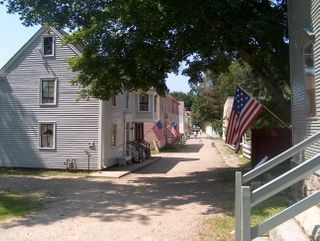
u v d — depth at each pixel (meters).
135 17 16.09
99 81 20.27
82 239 9.10
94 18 17.86
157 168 27.48
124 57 19.22
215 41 17.91
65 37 19.08
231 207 12.34
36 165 26.34
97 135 25.55
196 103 94.62
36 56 26.58
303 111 11.33
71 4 17.72
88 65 18.86
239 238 5.11
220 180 19.39
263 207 11.42
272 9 17.45
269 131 17.75
